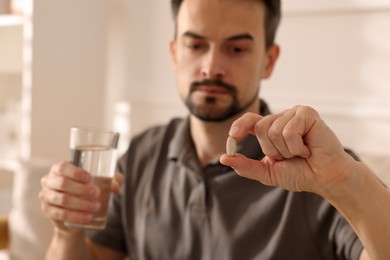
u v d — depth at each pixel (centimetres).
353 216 52
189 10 79
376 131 129
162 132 92
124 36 179
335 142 49
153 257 83
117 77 182
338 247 70
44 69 169
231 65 78
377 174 97
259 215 76
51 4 169
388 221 50
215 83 77
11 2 182
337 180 49
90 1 178
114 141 70
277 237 74
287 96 142
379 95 128
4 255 154
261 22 81
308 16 137
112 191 75
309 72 138
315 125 48
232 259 75
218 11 77
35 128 169
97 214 71
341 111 133
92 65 181
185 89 81
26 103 168
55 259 81
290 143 47
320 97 137
